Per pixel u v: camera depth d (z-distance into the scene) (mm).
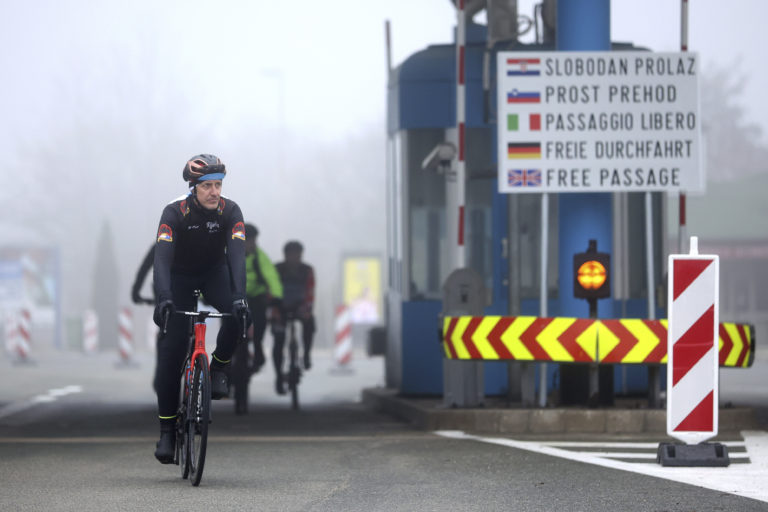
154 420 40531
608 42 35719
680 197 34781
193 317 24078
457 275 34312
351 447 29625
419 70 41750
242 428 36719
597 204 35344
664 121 34250
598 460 26766
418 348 42000
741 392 53656
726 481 23688
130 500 21625
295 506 20953
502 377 41406
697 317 26094
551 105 34188
